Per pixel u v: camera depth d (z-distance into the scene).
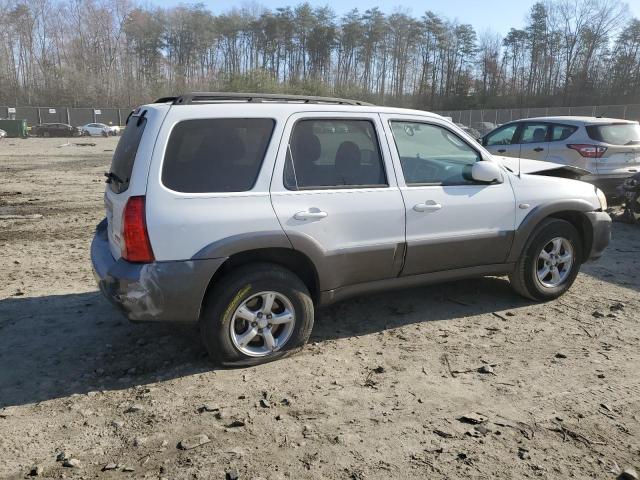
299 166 4.08
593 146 9.23
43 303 5.35
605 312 5.14
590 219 5.34
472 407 3.52
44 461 2.99
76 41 85.94
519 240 4.99
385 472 2.89
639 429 3.29
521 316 5.02
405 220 4.41
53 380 3.88
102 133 52.06
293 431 3.25
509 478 2.86
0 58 79.88
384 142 4.41
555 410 3.48
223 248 3.74
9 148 31.64
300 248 3.99
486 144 11.37
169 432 3.25
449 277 4.80
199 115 3.81
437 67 92.62
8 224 9.35
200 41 93.31
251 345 4.09
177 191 3.70
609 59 78.31
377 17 93.19
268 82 49.00
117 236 3.89
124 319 4.94
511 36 87.44
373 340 4.51
